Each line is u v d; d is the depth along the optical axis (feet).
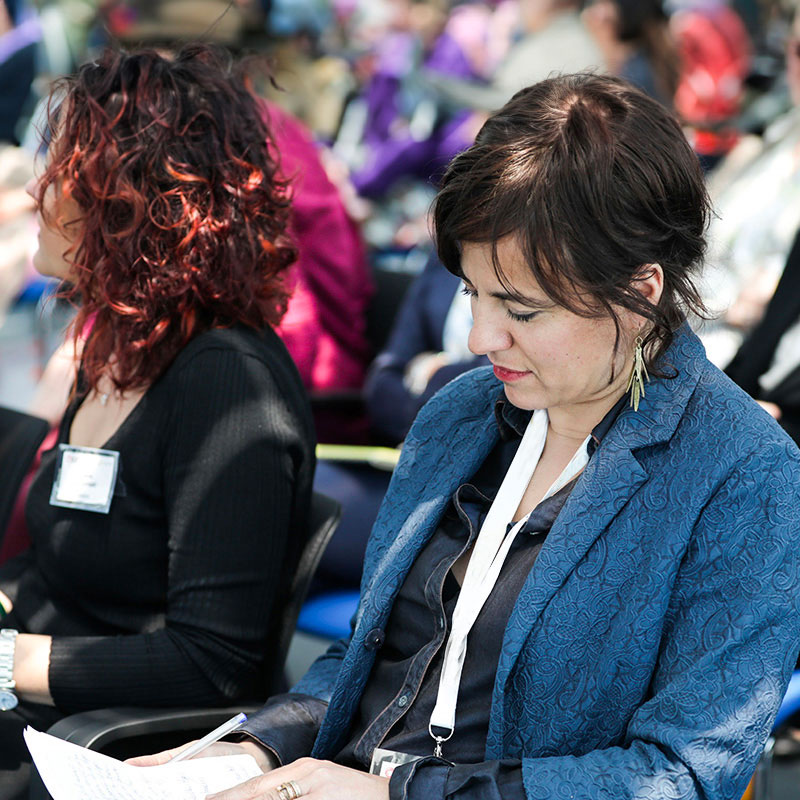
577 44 23.58
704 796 7.38
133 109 10.49
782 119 18.44
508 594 8.29
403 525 9.09
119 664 10.28
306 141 18.44
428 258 18.30
